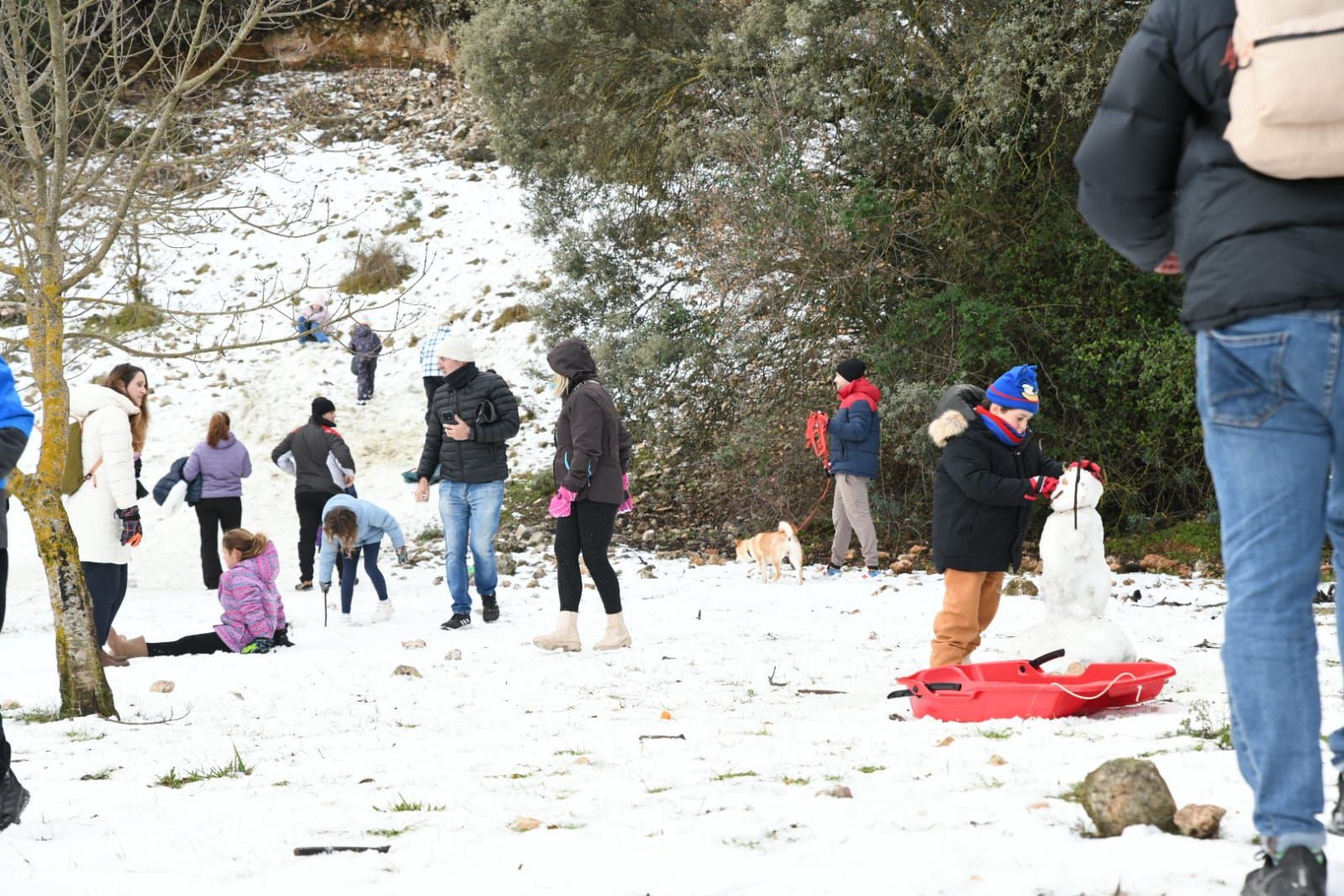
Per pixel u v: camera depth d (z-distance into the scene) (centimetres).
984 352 1371
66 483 806
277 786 446
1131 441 1406
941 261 1436
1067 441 1408
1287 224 218
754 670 739
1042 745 434
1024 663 562
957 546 605
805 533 1501
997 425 601
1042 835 295
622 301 1648
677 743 506
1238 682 231
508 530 1566
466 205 2641
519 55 1577
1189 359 1306
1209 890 245
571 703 642
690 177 1526
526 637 918
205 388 2050
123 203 679
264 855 336
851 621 966
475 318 2262
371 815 383
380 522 1033
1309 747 226
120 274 814
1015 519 606
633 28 1570
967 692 521
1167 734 441
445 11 3225
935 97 1410
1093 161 241
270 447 1867
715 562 1354
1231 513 232
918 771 405
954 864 276
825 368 1486
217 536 1256
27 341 647
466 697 671
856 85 1372
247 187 2708
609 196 1666
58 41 641
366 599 1180
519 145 1612
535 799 399
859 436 1213
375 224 2584
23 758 521
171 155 823
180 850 349
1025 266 1395
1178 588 1116
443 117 3027
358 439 1917
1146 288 1378
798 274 1418
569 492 827
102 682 639
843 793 369
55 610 636
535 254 2422
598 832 340
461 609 981
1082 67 1291
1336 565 251
